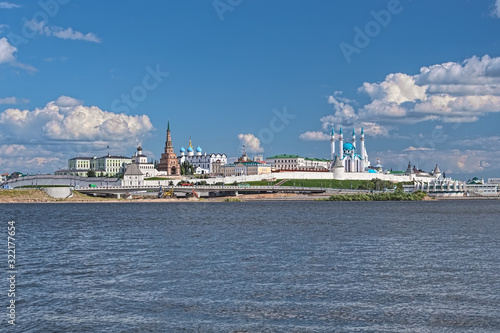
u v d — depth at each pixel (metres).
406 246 81.25
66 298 47.16
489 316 41.06
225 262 65.38
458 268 60.72
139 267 62.22
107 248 80.50
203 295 47.75
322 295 47.59
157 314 42.03
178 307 43.94
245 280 54.12
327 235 98.50
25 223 136.00
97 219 151.12
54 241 91.38
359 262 65.25
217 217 157.38
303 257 69.44
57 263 65.88
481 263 64.25
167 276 56.47
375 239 91.44
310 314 41.75
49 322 40.25
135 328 38.69
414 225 123.38
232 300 46.00
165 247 80.69
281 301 45.56
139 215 170.62
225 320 40.38
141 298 46.91
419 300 45.72
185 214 175.38
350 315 41.47
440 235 98.50
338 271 58.97
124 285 52.19
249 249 77.69
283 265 63.03
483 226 120.50
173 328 38.62
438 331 37.81
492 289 49.62
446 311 42.44
